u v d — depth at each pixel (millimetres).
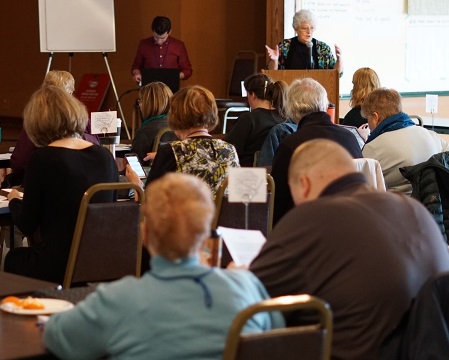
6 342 2809
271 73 8750
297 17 9141
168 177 2652
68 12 12344
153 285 2600
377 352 2980
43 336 2744
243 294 2684
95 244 4277
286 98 6414
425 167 5559
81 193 4551
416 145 6031
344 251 2992
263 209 4605
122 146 7895
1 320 3029
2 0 15398
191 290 2605
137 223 4359
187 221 2590
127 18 13641
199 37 12867
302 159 3205
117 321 2582
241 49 12930
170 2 12961
